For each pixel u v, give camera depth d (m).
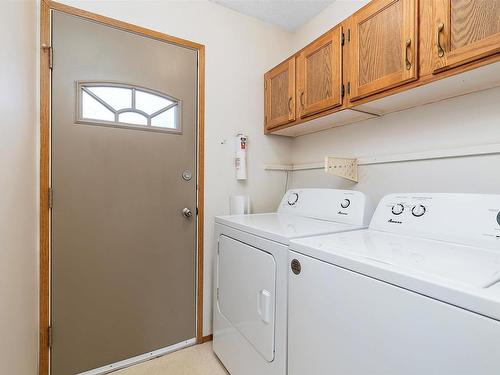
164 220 1.67
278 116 1.92
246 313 1.27
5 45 0.82
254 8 1.93
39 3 1.31
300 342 0.93
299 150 2.20
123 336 1.54
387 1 1.18
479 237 0.87
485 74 0.99
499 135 1.10
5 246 0.81
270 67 2.13
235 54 1.96
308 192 1.72
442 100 1.28
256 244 1.21
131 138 1.56
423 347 0.58
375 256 0.76
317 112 1.59
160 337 1.66
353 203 1.37
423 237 1.00
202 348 1.73
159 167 1.65
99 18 1.46
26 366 1.10
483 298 0.50
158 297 1.65
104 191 1.49
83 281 1.43
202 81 1.80
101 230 1.48
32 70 1.21
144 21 1.60
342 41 1.41
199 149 1.80
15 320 0.93
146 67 1.60
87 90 1.44
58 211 1.36
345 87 1.40
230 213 1.89
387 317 0.65
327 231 1.13
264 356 1.13
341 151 1.82
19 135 0.99
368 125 1.64
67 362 1.39
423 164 1.35
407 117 1.43
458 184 1.21
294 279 0.96
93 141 1.46
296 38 2.20
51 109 1.34
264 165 2.10
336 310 0.79
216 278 1.63
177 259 1.71
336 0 1.84
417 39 1.08
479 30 0.90
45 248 1.33
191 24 1.77
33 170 1.23
